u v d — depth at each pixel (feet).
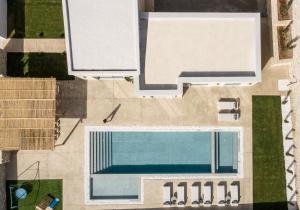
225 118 118.21
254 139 119.96
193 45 106.42
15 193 118.21
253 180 119.75
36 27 120.47
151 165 120.88
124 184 121.08
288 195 119.55
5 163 118.73
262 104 119.96
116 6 101.65
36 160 119.75
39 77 119.24
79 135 119.96
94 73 103.19
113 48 103.19
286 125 119.65
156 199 120.06
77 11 101.86
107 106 120.26
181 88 105.29
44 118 111.55
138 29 100.42
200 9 120.67
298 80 112.98
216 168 120.37
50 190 119.75
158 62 106.42
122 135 120.88
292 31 112.27
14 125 111.34
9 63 120.37
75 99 120.26
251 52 106.52
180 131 120.37
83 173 119.85
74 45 102.94
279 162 119.65
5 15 119.14
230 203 119.34
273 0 112.16
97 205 119.85
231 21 106.01
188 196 119.96
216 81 105.60
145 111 120.16
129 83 119.96
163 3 120.37
